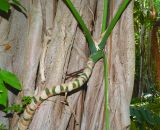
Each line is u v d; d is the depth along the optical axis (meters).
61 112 1.07
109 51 1.12
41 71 1.07
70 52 1.10
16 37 1.15
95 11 1.15
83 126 1.11
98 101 1.11
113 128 1.12
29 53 1.10
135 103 2.58
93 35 1.12
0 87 0.96
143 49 3.43
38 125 1.03
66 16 1.09
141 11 3.01
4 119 1.13
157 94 3.21
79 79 1.04
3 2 0.96
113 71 1.12
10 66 1.14
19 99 1.12
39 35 1.11
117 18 1.07
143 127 1.81
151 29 3.20
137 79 3.55
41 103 1.03
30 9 1.13
